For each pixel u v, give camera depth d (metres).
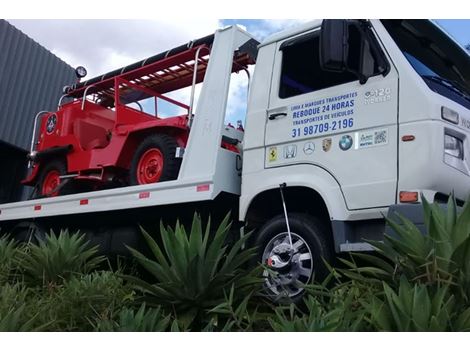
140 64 6.03
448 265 2.47
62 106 7.25
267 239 4.11
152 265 3.28
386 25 4.00
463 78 4.68
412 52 4.05
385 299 2.45
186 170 4.68
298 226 3.95
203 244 3.25
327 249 3.75
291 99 4.28
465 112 3.75
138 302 3.25
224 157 4.56
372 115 3.72
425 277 2.48
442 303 2.23
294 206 4.27
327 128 3.96
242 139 4.88
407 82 3.61
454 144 3.55
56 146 6.87
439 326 2.12
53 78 10.88
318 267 3.73
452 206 2.71
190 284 3.12
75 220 6.33
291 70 4.41
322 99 4.06
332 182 3.81
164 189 4.82
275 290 3.89
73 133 6.67
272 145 4.29
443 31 4.34
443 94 3.80
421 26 4.21
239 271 3.39
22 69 10.03
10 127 9.71
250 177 4.36
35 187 7.21
